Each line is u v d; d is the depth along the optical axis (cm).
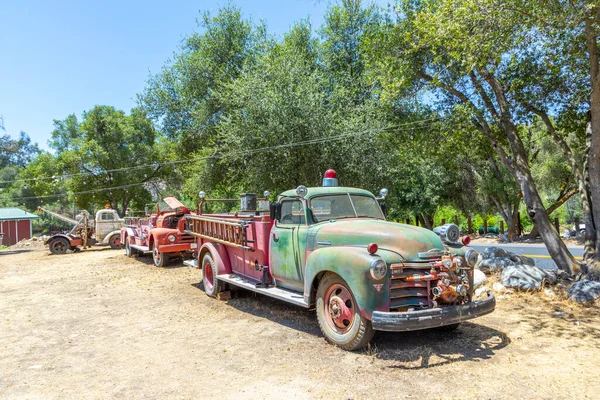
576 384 387
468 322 586
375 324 438
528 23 717
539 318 592
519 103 1046
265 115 1526
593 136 804
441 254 485
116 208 3431
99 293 880
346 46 1909
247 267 714
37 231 4766
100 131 3416
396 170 1678
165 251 1172
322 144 1476
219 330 592
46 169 3488
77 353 514
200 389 399
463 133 1085
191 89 2306
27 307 776
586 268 821
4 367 472
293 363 457
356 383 402
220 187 2255
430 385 393
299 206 600
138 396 388
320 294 524
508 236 2409
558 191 2434
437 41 823
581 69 932
